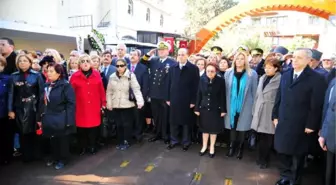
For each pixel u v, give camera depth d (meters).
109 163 4.02
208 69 4.14
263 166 3.92
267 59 3.80
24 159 3.98
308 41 22.09
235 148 4.56
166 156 4.32
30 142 3.97
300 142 3.14
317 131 3.24
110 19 15.91
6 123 3.81
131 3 18.89
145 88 5.08
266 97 3.78
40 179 3.48
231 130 4.32
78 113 4.11
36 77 3.79
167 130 4.98
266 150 3.90
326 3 7.21
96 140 4.58
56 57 4.62
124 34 16.38
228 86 4.25
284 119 3.21
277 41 24.89
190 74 4.52
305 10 8.03
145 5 21.73
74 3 14.45
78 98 4.07
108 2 15.94
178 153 4.46
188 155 4.38
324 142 2.89
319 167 4.04
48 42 10.39
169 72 4.71
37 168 3.81
